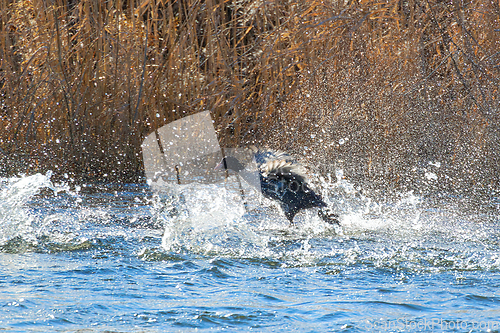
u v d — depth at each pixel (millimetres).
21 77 33781
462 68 32094
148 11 35125
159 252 16797
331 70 33531
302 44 33344
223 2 34531
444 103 32500
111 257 16125
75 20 35062
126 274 14336
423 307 11977
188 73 34625
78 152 33188
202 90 34531
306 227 21516
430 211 24656
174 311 11492
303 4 33812
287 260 16266
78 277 13898
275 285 13633
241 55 34844
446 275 14680
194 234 18938
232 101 33906
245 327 10688
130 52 34219
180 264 15555
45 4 34062
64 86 33469
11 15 34438
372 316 11367
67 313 11188
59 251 16672
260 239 18859
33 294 12328
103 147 33469
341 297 12648
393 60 33062
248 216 23531
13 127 33469
